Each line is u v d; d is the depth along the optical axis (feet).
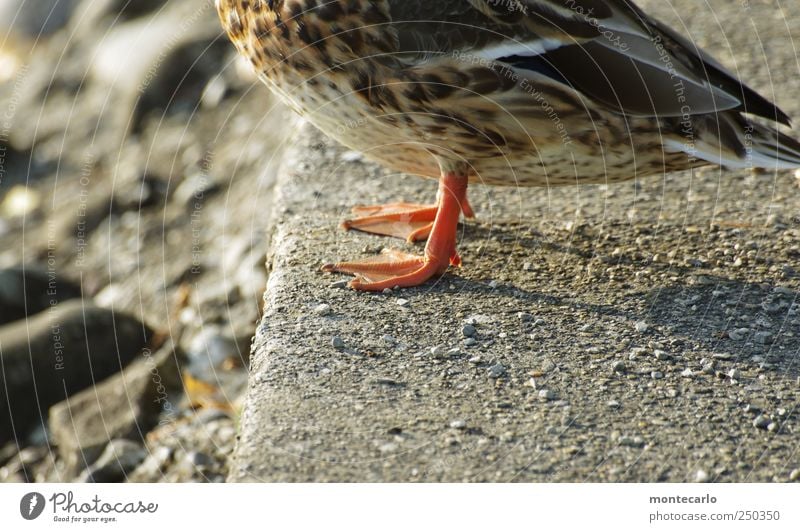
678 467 13.71
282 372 15.51
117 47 40.01
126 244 31.83
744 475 13.56
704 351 16.11
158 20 40.34
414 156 18.94
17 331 25.45
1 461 23.66
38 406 24.70
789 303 17.34
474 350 16.16
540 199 21.38
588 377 15.48
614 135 17.80
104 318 26.16
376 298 17.63
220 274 28.53
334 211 21.13
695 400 14.97
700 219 20.29
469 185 22.04
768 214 20.38
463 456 13.83
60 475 22.70
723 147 17.93
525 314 17.12
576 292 17.83
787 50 27.66
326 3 17.12
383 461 13.71
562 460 13.82
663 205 20.93
